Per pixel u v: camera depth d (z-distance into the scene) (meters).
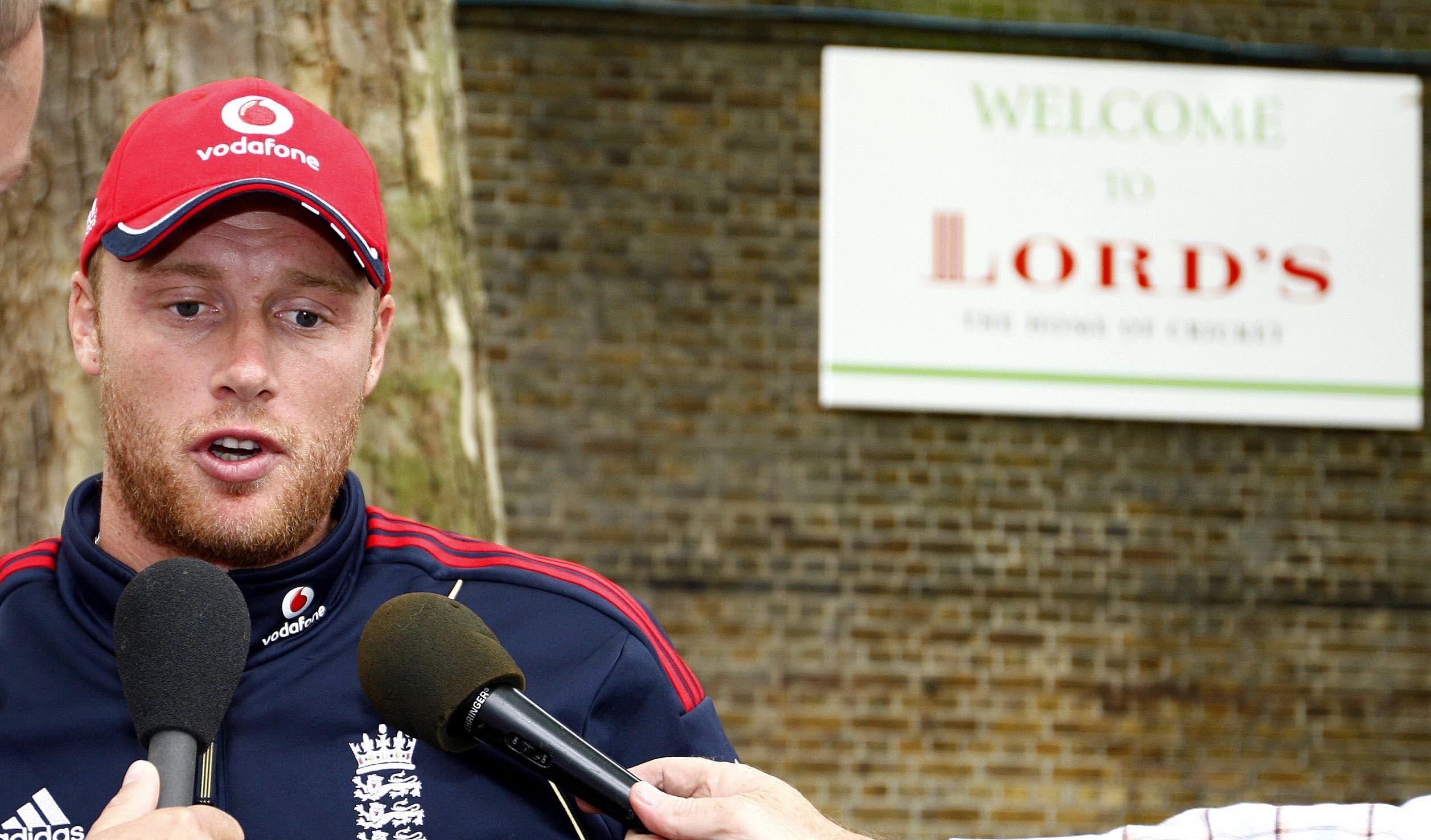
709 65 4.95
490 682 1.01
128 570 1.13
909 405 4.82
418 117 2.05
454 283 2.10
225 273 1.09
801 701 4.84
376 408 2.00
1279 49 5.02
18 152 1.22
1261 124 4.94
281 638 1.16
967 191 4.84
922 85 4.85
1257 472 5.05
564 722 1.17
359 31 2.01
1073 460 5.00
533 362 4.83
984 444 4.97
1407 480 5.09
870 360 4.81
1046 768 4.89
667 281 4.90
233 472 1.08
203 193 1.07
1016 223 4.84
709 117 4.94
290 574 1.15
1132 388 4.85
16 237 1.89
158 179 1.10
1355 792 4.97
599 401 4.85
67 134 1.89
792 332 4.92
